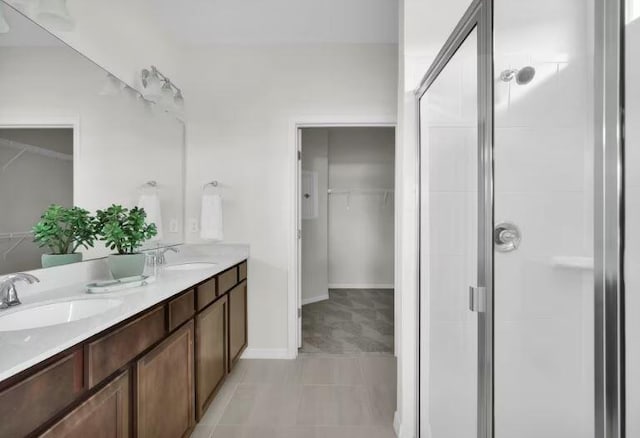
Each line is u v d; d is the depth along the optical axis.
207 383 1.89
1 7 1.22
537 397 1.20
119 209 1.66
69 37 1.63
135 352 1.19
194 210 2.80
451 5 1.78
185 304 1.62
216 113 2.80
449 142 1.45
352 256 5.37
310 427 1.82
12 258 1.29
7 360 0.74
